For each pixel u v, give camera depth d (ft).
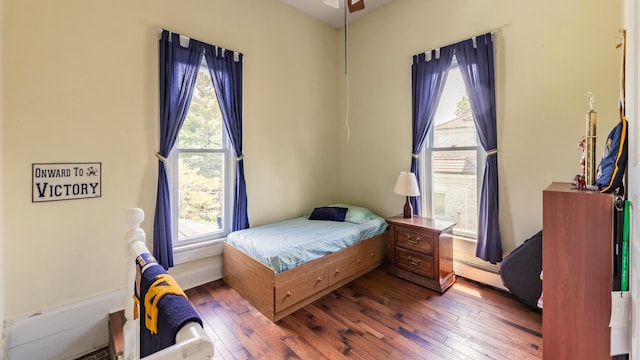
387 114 11.63
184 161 8.93
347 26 13.00
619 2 6.82
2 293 6.05
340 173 13.61
